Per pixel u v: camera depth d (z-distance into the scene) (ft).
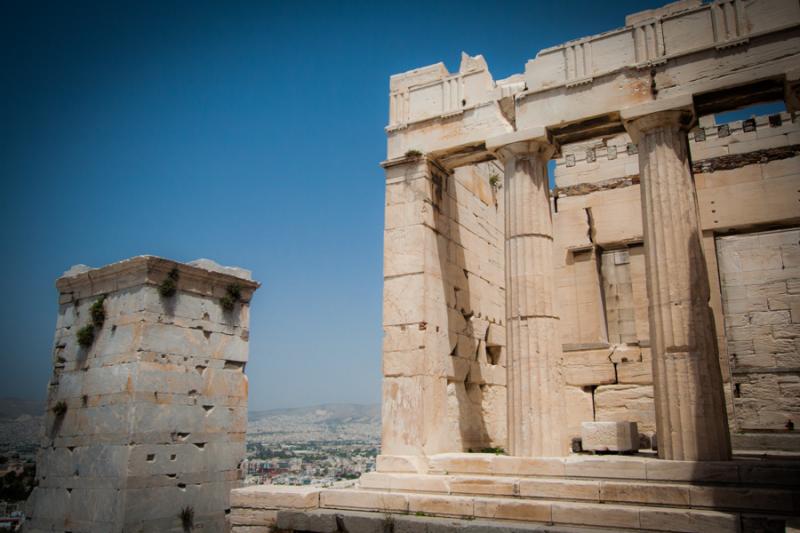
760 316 65.82
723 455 44.91
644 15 56.03
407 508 49.42
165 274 79.97
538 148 58.44
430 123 64.54
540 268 55.57
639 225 74.02
